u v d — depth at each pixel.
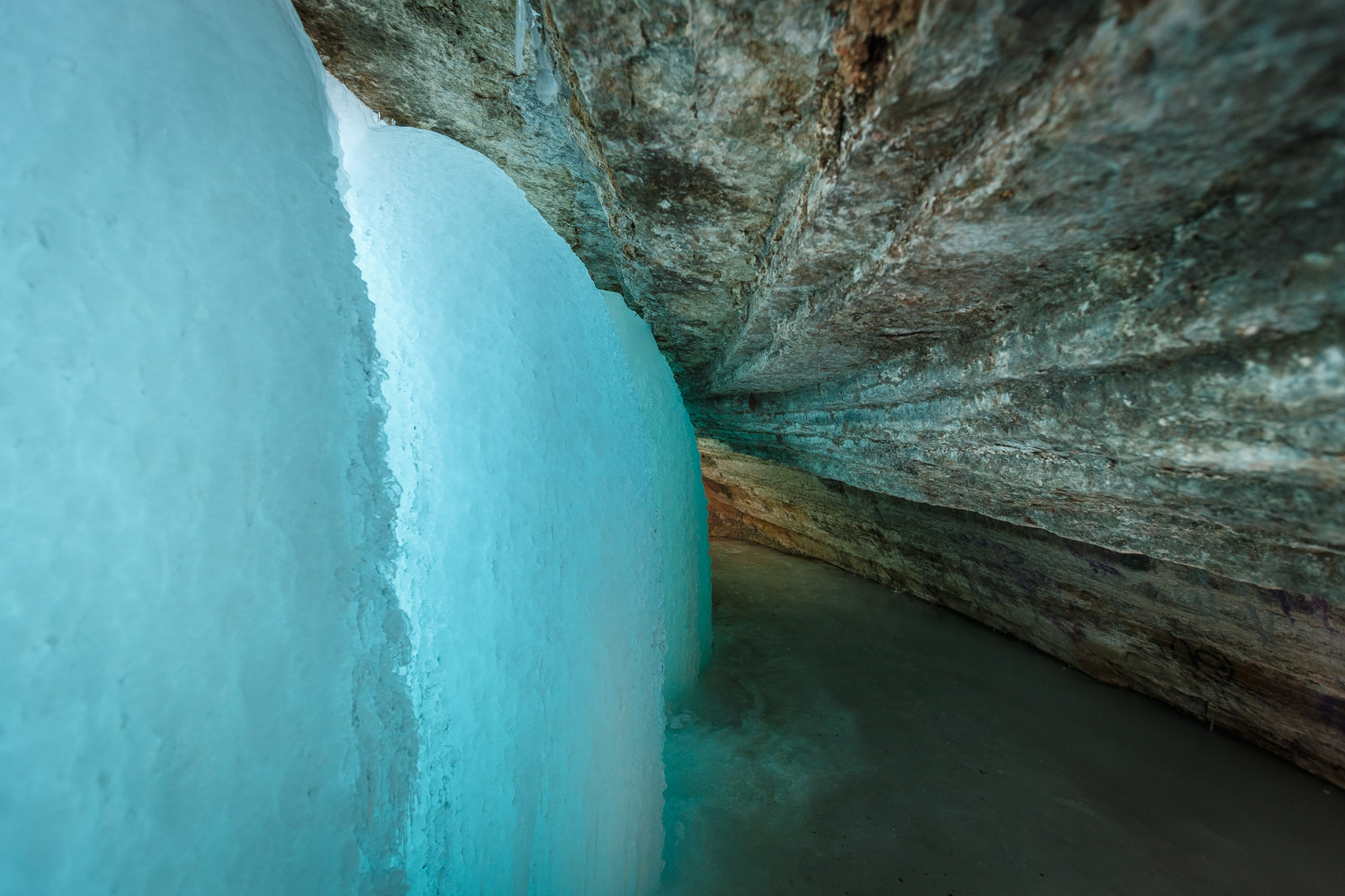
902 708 3.93
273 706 1.10
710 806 3.04
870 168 1.18
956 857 2.69
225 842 1.01
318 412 1.23
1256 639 2.81
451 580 1.77
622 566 2.57
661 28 1.13
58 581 0.83
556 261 2.54
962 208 1.11
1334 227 0.81
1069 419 1.58
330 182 1.36
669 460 3.97
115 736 0.87
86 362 0.87
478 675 1.80
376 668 1.38
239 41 1.16
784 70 1.17
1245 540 1.60
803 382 3.39
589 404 2.52
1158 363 1.26
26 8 0.84
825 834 2.84
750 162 1.56
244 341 1.08
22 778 0.79
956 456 2.43
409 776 1.47
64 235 0.86
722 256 2.24
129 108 0.94
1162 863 2.61
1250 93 0.67
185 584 0.97
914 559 5.67
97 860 0.84
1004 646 4.69
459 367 1.90
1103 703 3.77
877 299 1.67
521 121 2.12
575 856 2.13
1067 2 0.68
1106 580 3.51
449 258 1.97
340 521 1.28
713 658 4.78
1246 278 0.95
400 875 1.40
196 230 1.02
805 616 5.67
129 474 0.91
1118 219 1.05
